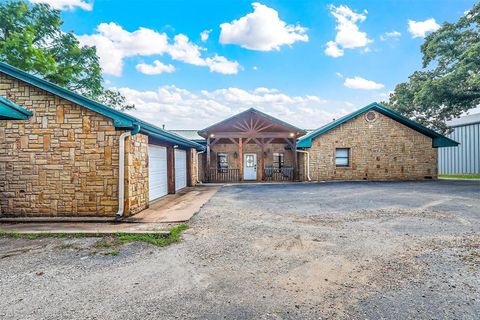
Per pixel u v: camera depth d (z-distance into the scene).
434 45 15.74
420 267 3.01
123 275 2.89
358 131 15.66
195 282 2.71
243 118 15.47
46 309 2.22
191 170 13.39
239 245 3.88
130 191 6.00
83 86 17.86
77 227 4.98
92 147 6.01
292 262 3.21
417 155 16.02
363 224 5.05
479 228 4.66
